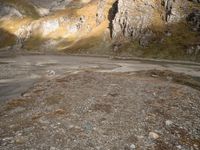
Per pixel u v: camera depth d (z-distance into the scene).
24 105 34.69
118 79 52.91
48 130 25.67
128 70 87.44
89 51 194.50
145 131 26.08
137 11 196.75
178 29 177.00
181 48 160.12
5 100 38.97
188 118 30.47
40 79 59.94
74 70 82.81
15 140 23.55
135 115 30.09
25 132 25.27
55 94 40.00
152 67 102.75
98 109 31.78
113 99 36.16
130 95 38.41
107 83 48.00
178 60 149.00
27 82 55.69
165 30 179.50
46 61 123.88
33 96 39.47
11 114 31.08
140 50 172.50
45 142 23.20
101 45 197.75
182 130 27.09
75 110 31.53
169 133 26.12
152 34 179.25
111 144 23.23
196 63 131.75
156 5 199.12
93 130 25.77
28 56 167.25
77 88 44.00
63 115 29.84
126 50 177.50
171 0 190.25
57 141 23.42
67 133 25.02
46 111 31.52
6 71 74.50
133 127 26.80
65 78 55.50
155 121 28.70
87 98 36.72
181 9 186.50
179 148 23.50
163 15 191.12
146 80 52.81
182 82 57.41
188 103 35.88
